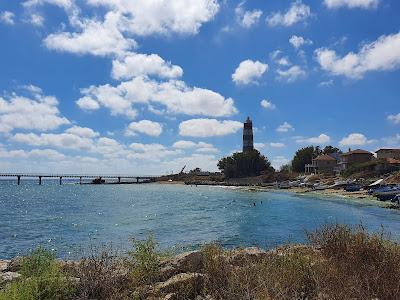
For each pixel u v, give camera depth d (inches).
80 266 334.0
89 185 7106.3
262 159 6186.0
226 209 2111.2
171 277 328.2
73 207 2337.6
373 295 261.9
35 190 5054.1
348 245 353.7
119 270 339.9
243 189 4768.7
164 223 1457.9
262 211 1966.0
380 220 1473.9
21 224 1482.5
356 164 4126.5
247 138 6274.6
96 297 297.4
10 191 4709.6
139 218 1662.2
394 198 2257.6
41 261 345.4
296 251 375.6
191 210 2073.1
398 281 275.4
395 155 4318.4
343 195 2989.7
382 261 313.3
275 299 257.4
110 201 2898.6
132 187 6077.8
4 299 263.1
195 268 347.3
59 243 987.9
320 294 267.1
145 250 359.3
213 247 402.6
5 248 943.7
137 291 303.6
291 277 297.1
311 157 5753.0
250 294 267.6
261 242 932.0
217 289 304.5
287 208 2119.8
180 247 818.8
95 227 1353.3
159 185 6875.0
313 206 2222.0
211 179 7003.0
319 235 411.2
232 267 331.3
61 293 292.7
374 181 3314.5
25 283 290.5
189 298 305.6
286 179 5442.9
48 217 1738.4
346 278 281.1
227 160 6284.5
